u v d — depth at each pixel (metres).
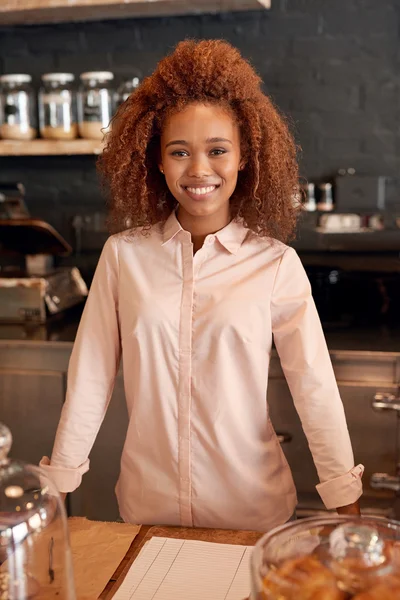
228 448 1.39
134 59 2.70
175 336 1.39
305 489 2.11
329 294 2.57
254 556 0.78
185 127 1.31
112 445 2.20
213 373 1.38
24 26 2.76
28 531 0.85
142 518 1.45
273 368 2.07
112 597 0.96
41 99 2.56
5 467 0.91
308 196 2.53
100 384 1.45
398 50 2.52
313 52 2.57
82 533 1.13
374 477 2.07
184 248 1.42
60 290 2.61
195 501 1.41
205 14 2.62
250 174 1.44
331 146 2.60
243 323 1.37
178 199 1.37
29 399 2.26
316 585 0.73
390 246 2.51
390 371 2.04
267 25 2.58
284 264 1.41
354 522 0.83
